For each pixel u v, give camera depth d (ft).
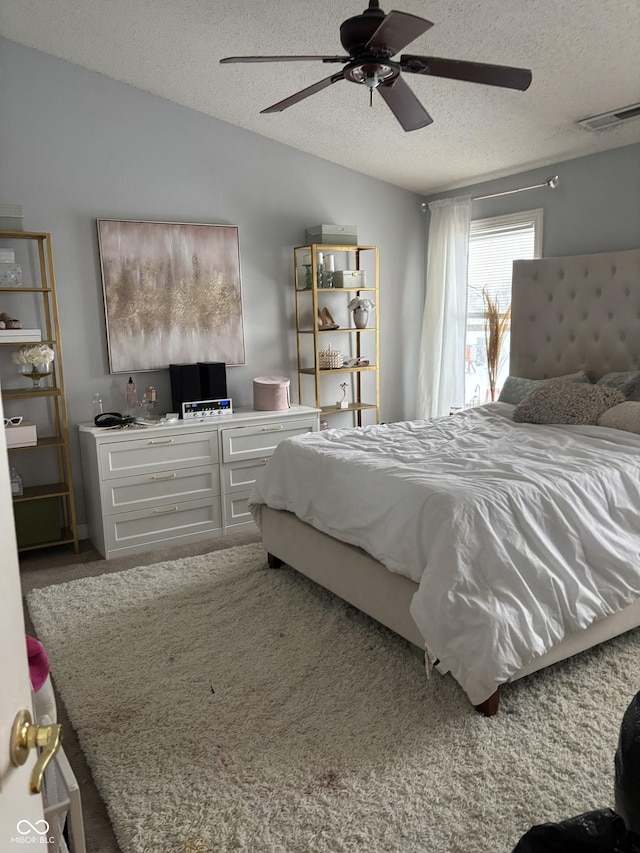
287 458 10.73
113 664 8.41
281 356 15.83
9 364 12.48
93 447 12.17
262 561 11.91
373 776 6.20
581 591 7.50
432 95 11.78
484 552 7.24
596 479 8.46
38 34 11.53
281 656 8.49
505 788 5.96
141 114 13.33
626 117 11.55
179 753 6.64
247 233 14.98
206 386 13.80
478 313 16.56
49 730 2.49
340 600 10.15
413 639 7.99
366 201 16.65
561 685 7.61
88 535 13.58
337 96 12.50
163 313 13.94
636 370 12.50
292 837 5.52
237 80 12.47
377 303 16.37
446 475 8.50
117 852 5.50
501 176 15.42
